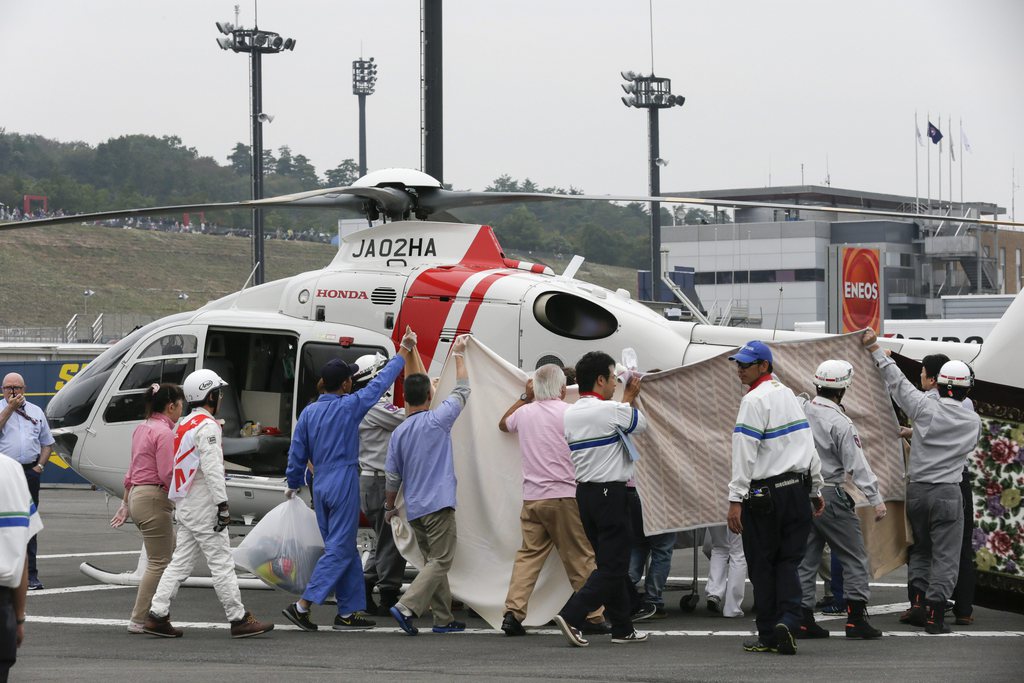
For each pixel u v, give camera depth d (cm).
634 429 1544
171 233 18400
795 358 1733
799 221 11494
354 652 1485
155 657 1455
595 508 1527
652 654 1462
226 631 1672
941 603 1628
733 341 1994
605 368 1573
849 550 1588
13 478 991
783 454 1455
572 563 1606
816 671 1327
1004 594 1734
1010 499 1728
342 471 1653
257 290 2233
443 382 1753
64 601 1962
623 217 19888
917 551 1697
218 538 1611
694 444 1705
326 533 1662
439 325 2036
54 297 15475
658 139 10950
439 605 1652
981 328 4219
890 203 14138
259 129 8631
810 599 1608
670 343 1969
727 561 1811
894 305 11412
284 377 2200
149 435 1672
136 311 15550
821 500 1488
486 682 1271
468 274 2056
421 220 2195
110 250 17188
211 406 1641
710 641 1568
